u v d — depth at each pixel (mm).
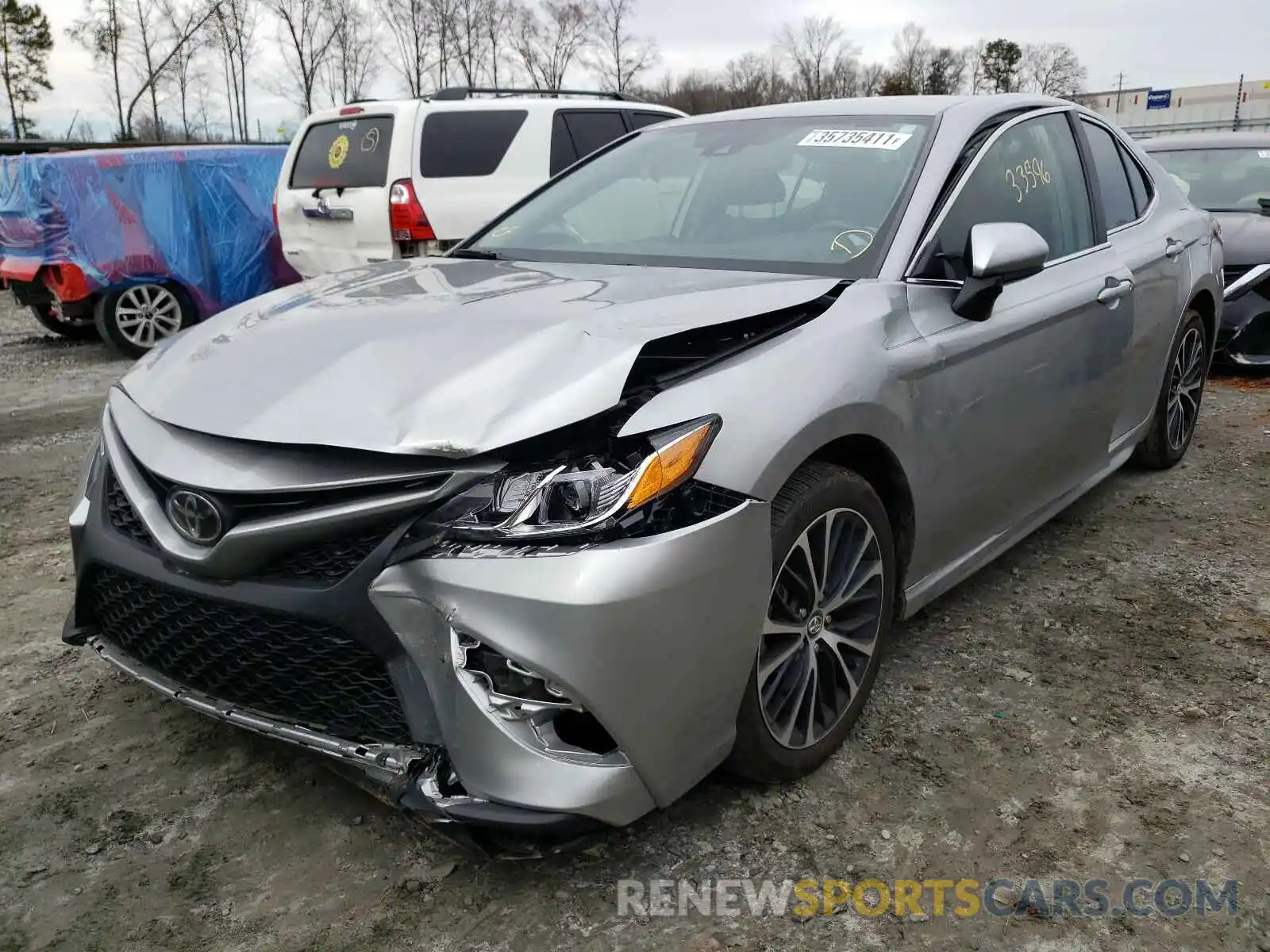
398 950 2033
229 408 2184
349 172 7910
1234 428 5820
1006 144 3350
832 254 2855
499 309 2424
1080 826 2400
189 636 2250
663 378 2168
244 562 2068
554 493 1942
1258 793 2525
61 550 4164
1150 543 4133
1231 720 2848
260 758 2682
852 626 2609
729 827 2395
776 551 2250
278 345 2375
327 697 2133
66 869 2268
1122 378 3883
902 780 2568
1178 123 48562
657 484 1981
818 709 2547
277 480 2025
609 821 2012
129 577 2293
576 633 1892
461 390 2057
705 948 2035
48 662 3201
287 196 8430
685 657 2033
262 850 2328
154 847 2338
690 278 2758
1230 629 3393
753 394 2193
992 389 2938
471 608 1912
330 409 2080
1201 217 4883
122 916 2127
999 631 3387
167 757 2688
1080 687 3029
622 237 3287
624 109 8602
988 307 2811
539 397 2010
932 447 2713
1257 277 6668
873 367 2473
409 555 1972
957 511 2932
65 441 5965
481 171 7797
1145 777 2586
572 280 2768
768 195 3160
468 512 1957
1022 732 2789
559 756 1978
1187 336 4758
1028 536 3807
